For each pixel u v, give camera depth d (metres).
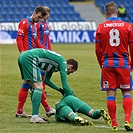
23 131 18.23
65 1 100.38
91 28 87.50
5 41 83.06
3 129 18.75
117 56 18.55
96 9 102.19
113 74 18.61
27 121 20.86
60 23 85.94
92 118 20.44
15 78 38.59
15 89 32.16
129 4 105.06
